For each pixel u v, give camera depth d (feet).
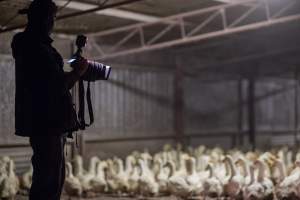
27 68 14.12
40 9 14.56
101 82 51.62
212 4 39.73
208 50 61.62
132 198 35.88
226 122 65.98
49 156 14.14
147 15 42.57
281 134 74.08
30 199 14.25
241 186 33.35
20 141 40.37
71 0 34.53
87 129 49.83
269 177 35.81
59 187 14.53
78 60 14.52
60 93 14.01
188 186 34.17
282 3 40.42
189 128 61.36
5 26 40.40
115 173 38.86
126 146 53.88
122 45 53.47
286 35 55.88
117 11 40.14
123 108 53.93
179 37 53.36
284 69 70.28
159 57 57.67
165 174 36.99
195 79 62.34
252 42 59.11
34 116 13.98
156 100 57.57
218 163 38.19
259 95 71.61
